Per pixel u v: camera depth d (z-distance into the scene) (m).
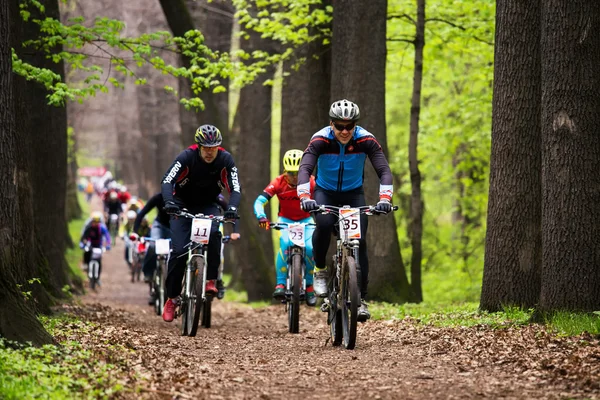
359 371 8.49
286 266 13.19
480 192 29.52
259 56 22.62
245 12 21.59
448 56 26.27
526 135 12.59
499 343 9.66
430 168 31.59
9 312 8.30
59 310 14.36
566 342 9.12
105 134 83.50
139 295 27.08
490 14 22.47
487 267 13.03
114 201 45.78
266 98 27.97
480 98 25.38
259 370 8.71
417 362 8.98
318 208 9.71
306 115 22.81
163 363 8.80
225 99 31.20
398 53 25.38
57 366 7.48
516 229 12.68
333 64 18.14
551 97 10.73
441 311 14.39
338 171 10.17
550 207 10.79
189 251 12.29
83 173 104.81
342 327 10.29
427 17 23.42
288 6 22.41
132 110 65.56
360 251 10.08
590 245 10.57
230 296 28.59
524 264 12.63
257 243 25.73
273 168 48.94
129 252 32.50
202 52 18.59
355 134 10.05
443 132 27.91
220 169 12.30
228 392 7.48
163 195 11.86
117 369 7.91
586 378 7.46
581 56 10.53
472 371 8.28
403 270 18.39
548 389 7.26
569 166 10.61
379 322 13.84
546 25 10.78
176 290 12.59
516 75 12.57
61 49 18.91
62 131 20.31
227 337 12.28
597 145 10.58
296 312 12.66
